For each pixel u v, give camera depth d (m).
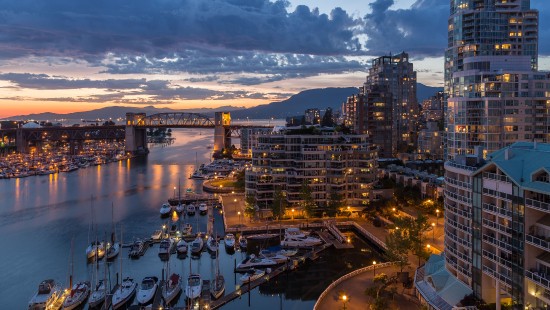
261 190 186.50
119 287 114.88
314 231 164.38
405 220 119.12
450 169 93.25
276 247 143.50
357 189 182.00
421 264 119.19
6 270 133.88
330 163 181.50
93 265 136.75
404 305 95.31
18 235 171.25
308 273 127.31
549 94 164.50
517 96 164.38
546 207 67.38
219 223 184.88
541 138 164.88
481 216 82.19
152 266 136.00
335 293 103.12
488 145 164.00
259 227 165.88
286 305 108.62
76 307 108.94
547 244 67.12
